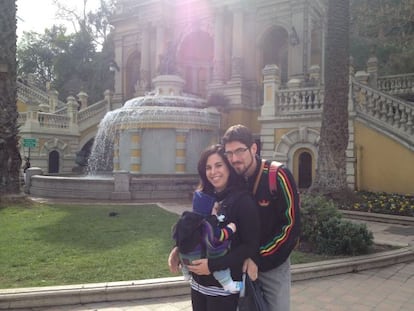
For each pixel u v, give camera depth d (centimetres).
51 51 5459
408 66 2497
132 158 1680
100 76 4588
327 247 665
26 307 450
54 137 2645
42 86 4866
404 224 999
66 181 1430
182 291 498
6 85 1185
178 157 1670
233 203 266
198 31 2988
